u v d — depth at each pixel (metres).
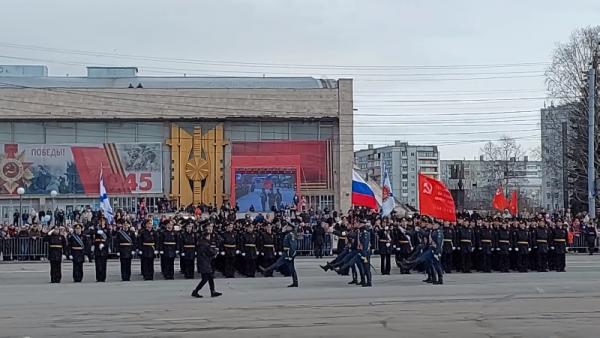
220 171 57.59
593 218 46.19
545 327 15.96
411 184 154.12
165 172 57.28
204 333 15.35
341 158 57.69
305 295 22.23
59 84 59.06
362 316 17.61
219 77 62.22
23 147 56.41
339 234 34.75
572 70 64.75
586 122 63.31
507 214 36.12
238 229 29.36
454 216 31.69
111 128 57.19
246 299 21.27
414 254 29.16
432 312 18.27
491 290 23.41
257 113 57.66
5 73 62.31
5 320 17.30
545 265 31.08
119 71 62.88
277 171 57.53
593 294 22.16
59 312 18.67
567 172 65.75
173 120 57.34
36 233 40.75
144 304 20.25
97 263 27.77
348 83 58.16
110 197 56.72
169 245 28.64
